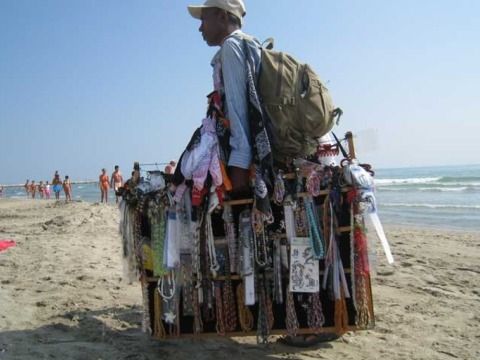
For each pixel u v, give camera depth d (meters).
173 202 3.38
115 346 3.66
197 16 3.73
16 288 5.38
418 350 3.82
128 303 4.89
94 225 12.71
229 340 3.92
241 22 3.72
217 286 3.44
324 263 3.33
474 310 5.03
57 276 6.09
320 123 3.26
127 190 3.55
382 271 6.98
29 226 13.06
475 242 10.76
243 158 3.26
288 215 3.30
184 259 3.47
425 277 6.65
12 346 3.56
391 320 4.61
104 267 6.79
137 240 3.52
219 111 3.43
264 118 3.31
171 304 3.47
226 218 3.39
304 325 3.37
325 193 3.28
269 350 3.71
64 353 3.46
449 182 49.25
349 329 3.30
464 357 3.71
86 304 4.81
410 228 15.50
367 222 3.24
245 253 3.32
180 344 3.76
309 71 3.36
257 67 3.37
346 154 3.42
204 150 3.30
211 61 3.60
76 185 124.19
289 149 3.36
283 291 3.37
